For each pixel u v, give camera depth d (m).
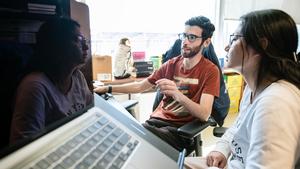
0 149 0.43
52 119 0.55
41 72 0.51
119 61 2.51
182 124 1.59
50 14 0.52
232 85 3.23
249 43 0.91
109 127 0.69
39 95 0.51
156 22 3.07
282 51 0.89
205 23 1.67
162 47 3.17
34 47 0.49
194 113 1.50
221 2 3.33
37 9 0.49
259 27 0.88
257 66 0.92
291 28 0.89
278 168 0.69
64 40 0.59
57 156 0.49
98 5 2.67
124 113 0.85
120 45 2.56
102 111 0.76
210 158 1.21
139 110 2.49
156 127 1.50
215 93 1.58
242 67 0.96
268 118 0.74
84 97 0.69
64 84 0.60
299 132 0.74
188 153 1.42
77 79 0.66
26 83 0.48
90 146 0.56
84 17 0.68
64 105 0.59
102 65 2.35
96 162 0.52
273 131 0.72
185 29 1.71
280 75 0.87
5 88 0.43
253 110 0.88
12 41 0.44
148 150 0.67
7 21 0.43
